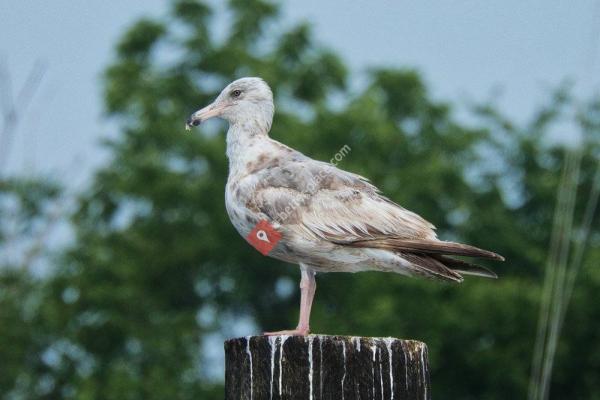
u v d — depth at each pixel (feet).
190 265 79.41
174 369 74.23
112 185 79.15
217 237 79.00
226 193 32.14
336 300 78.79
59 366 72.64
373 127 79.30
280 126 78.84
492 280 75.82
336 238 30.71
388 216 30.96
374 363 24.98
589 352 74.64
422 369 25.31
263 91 33.35
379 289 74.43
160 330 75.87
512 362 71.61
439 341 72.38
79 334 72.74
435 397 75.36
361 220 30.81
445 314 72.84
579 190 77.82
